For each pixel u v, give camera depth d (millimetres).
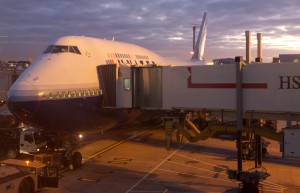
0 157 26500
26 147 24156
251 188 17047
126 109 24891
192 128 23016
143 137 34406
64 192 18406
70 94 21625
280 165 23734
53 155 21984
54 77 21344
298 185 19375
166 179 20609
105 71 24000
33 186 17953
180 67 21031
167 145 22250
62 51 23297
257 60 23516
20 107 19359
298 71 16984
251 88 18203
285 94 17359
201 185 19375
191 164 24125
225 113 20469
